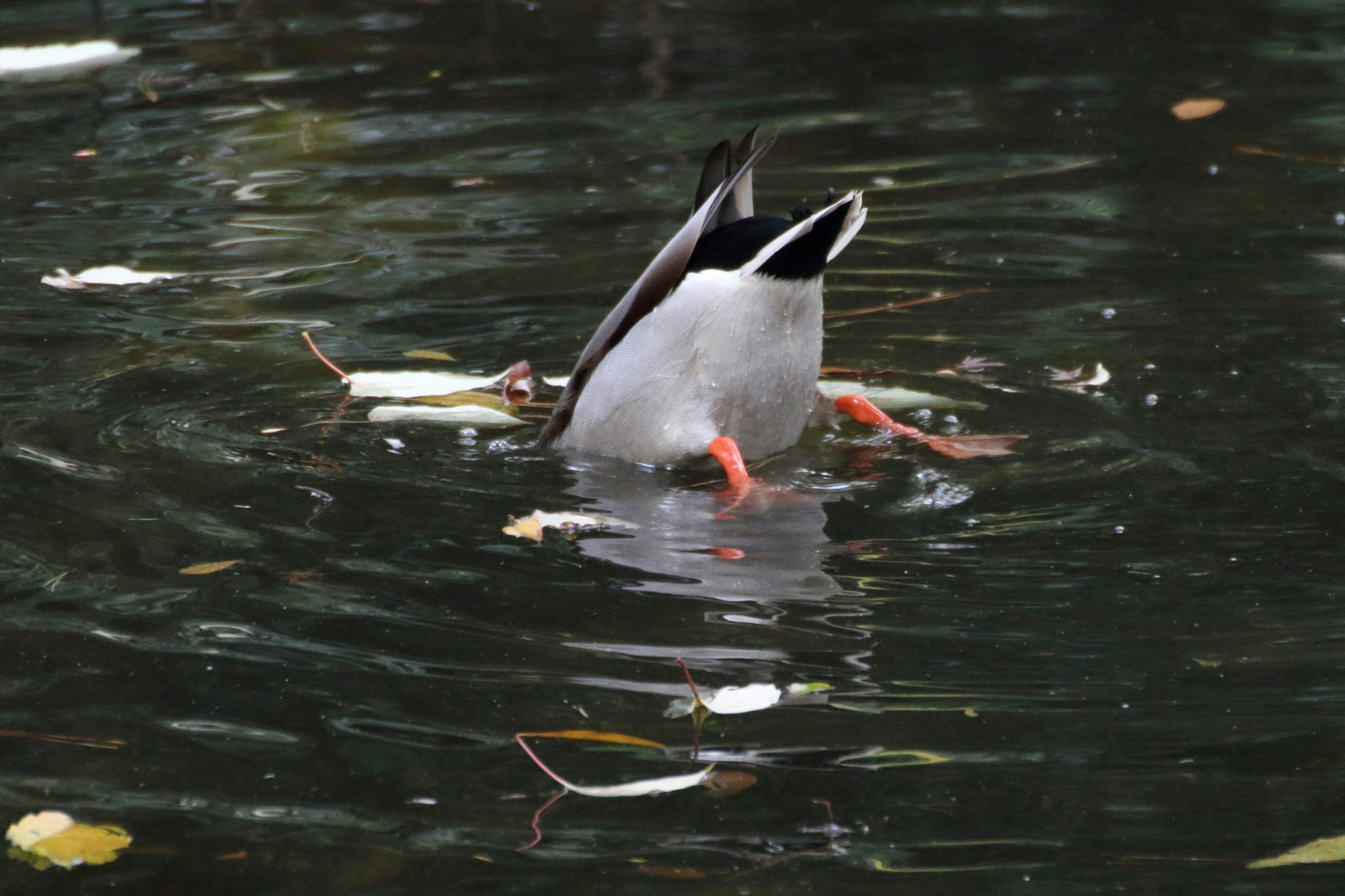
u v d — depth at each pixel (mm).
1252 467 8117
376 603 6762
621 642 6402
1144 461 8281
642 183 13766
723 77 17203
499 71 17531
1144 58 17562
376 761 5523
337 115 15953
